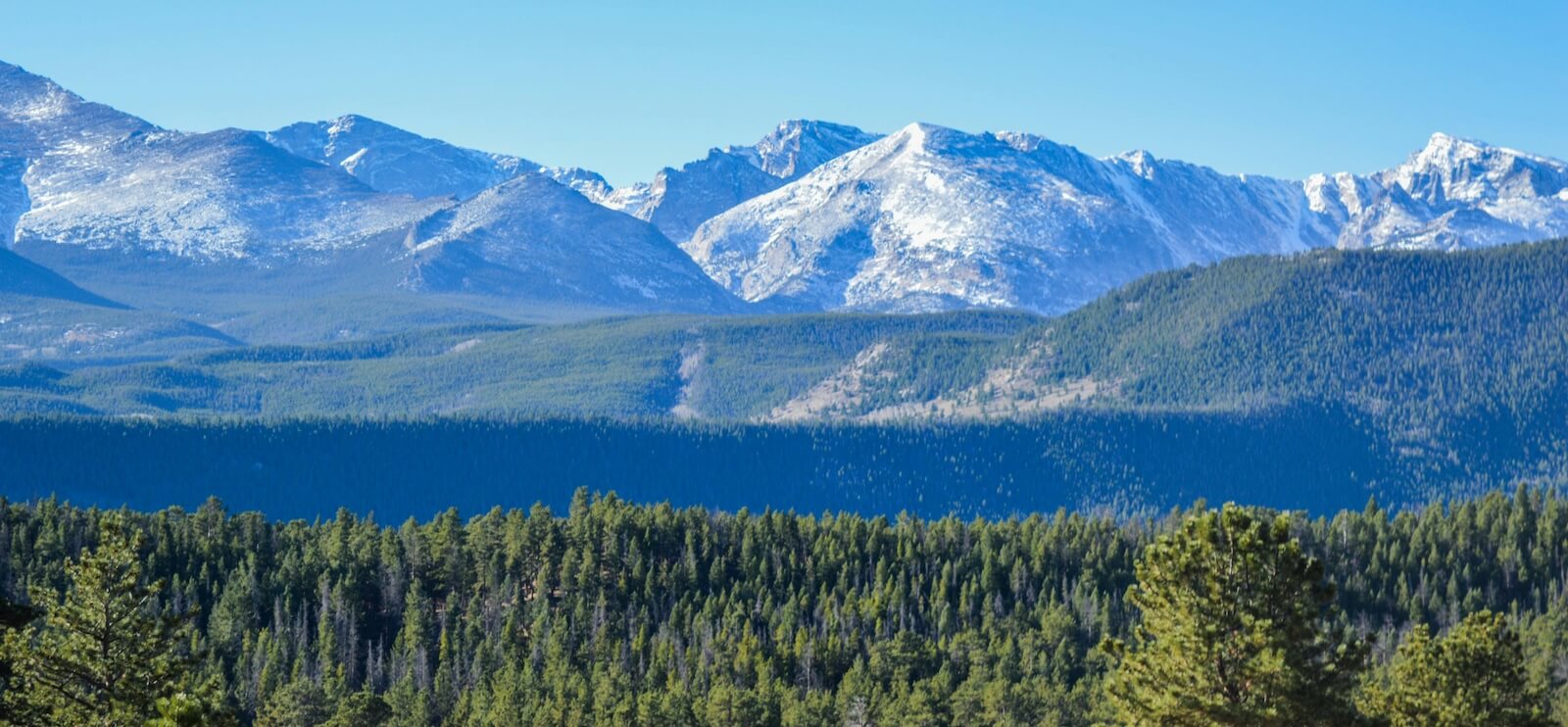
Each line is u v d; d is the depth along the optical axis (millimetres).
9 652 129625
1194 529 123938
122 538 135500
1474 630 147375
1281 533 122000
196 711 110938
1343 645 123000
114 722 128125
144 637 132750
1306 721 119375
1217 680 121250
